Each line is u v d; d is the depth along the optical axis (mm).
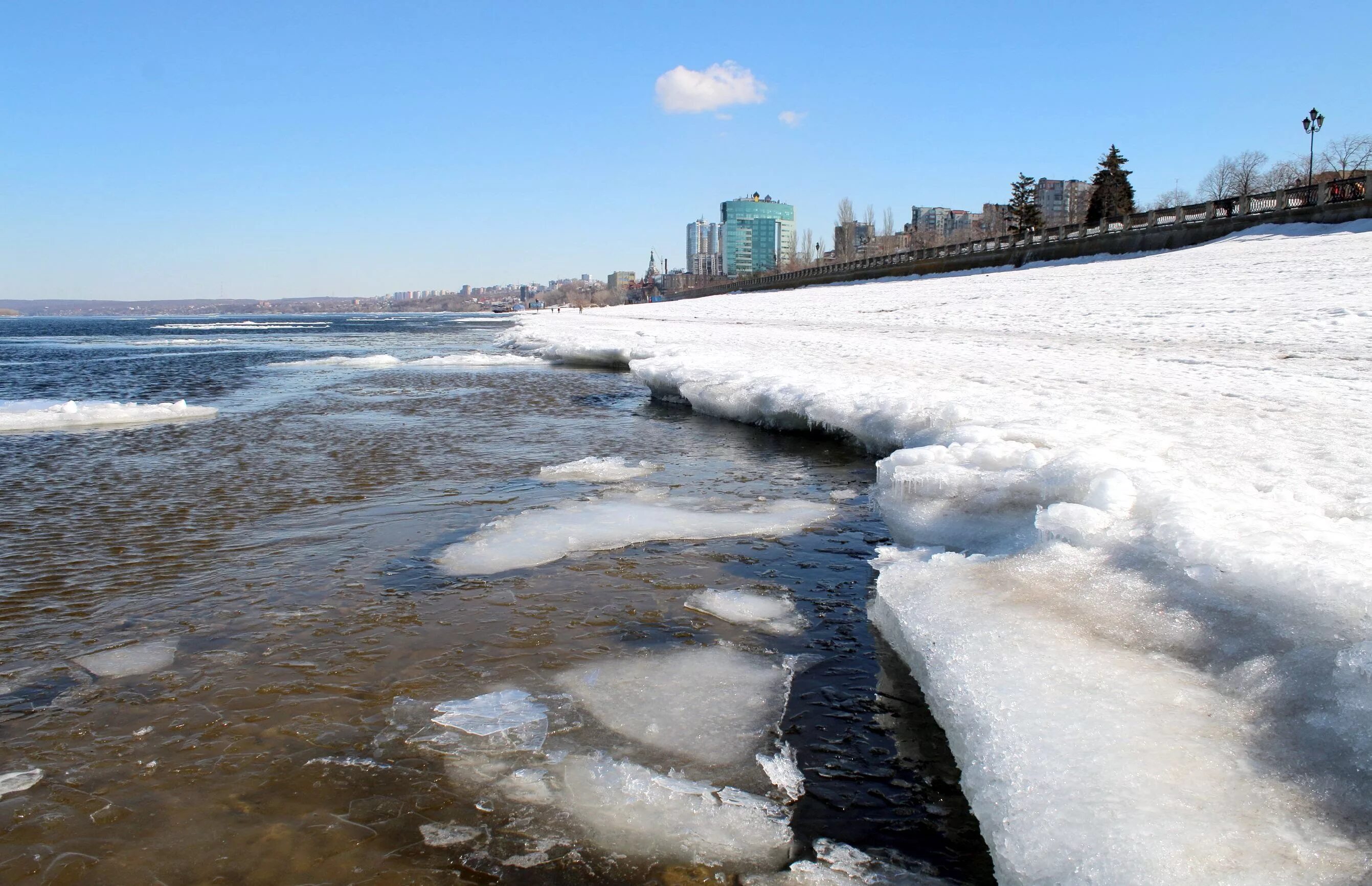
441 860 2895
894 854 2922
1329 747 2604
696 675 4285
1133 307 22141
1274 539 3670
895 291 46000
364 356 29359
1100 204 76125
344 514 7535
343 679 4258
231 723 3824
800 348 18562
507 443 11289
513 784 3348
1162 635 3453
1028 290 32438
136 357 32062
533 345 31281
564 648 4621
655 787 3318
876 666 4352
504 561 6121
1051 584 4094
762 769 3451
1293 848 2238
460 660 4469
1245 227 35656
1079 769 2672
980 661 3502
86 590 5566
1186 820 2383
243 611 5199
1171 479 4895
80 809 3184
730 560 6094
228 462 10008
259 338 51312
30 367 26531
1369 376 9492
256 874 2818
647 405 15305
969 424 7504
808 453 10055
